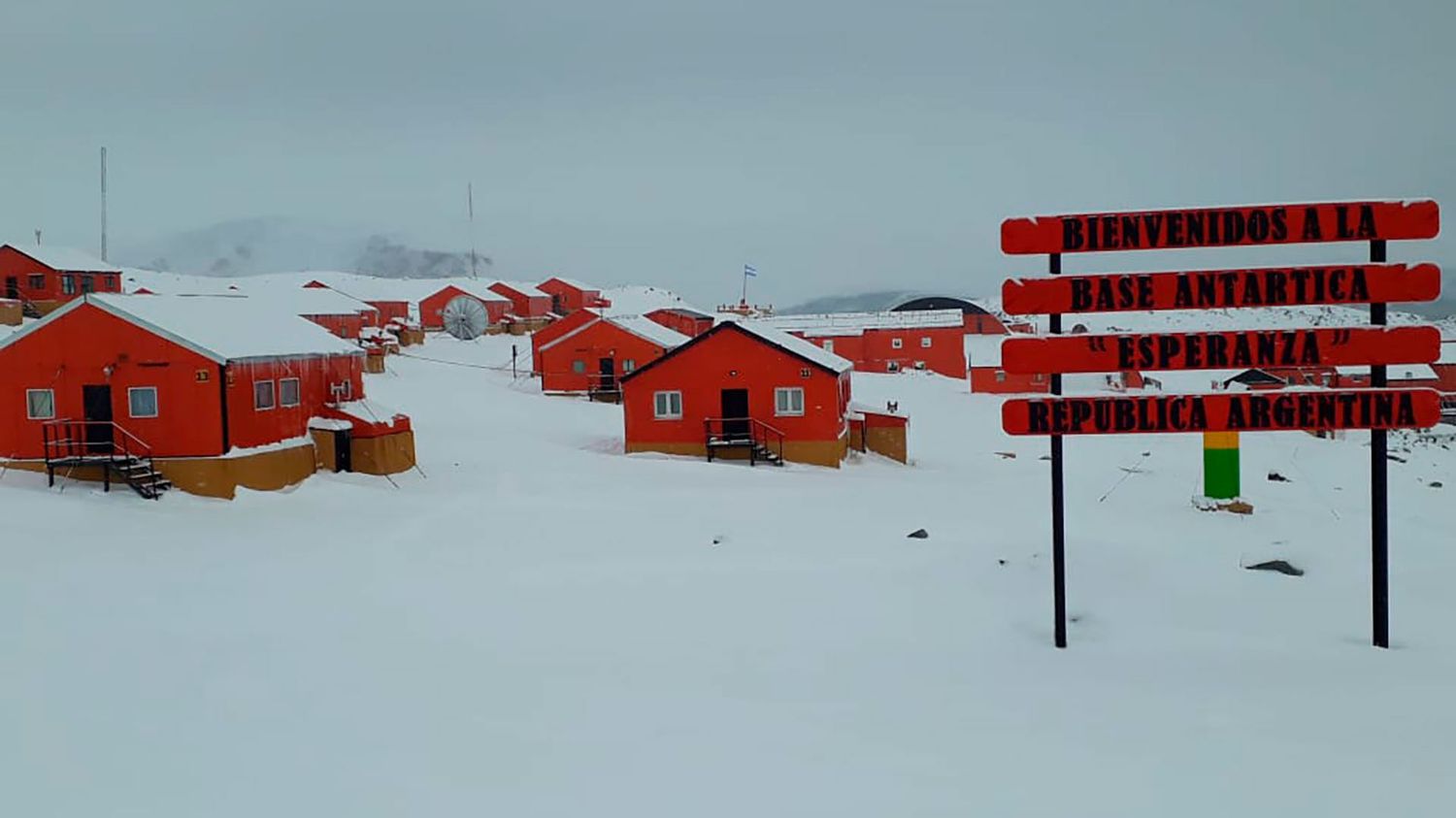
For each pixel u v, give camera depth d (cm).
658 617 1616
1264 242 1379
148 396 2720
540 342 5872
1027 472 3884
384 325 7406
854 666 1341
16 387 2759
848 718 1129
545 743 1055
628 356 5347
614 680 1284
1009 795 909
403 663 1366
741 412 3722
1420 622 1520
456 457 3538
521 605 1705
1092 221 1412
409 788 938
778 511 2591
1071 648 1410
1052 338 1423
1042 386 6384
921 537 2173
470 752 1030
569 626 1573
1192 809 870
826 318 7756
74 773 973
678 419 3750
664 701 1199
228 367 2709
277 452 2866
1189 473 3744
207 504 2625
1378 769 948
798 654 1400
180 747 1042
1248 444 4584
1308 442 4831
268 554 2122
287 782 952
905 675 1296
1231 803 880
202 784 949
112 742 1053
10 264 6256
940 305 8700
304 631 1539
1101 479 3509
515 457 3566
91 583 1802
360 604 1717
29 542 2070
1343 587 1730
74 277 6372
